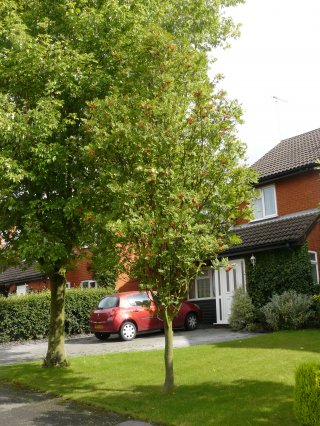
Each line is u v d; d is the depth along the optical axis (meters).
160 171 7.71
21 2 11.42
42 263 11.52
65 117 10.95
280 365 9.72
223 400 7.62
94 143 8.60
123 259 8.23
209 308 20.69
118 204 7.89
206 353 11.87
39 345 17.77
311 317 15.53
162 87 8.27
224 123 8.26
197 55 8.97
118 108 8.55
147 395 8.43
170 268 8.10
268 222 20.02
